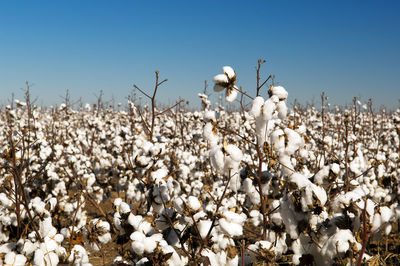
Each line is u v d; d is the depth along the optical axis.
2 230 2.69
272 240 2.14
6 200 2.95
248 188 2.46
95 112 9.85
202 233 1.78
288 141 1.84
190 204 1.75
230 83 1.84
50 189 4.48
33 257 1.92
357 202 1.67
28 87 6.04
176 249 1.73
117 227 2.05
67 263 2.19
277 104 1.90
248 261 1.92
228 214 1.66
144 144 2.73
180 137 6.80
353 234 1.68
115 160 4.86
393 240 3.57
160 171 2.22
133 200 4.66
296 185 1.64
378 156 4.30
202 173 5.15
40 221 2.40
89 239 2.28
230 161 1.67
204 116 1.90
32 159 4.54
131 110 8.60
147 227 1.90
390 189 4.06
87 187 4.60
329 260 1.61
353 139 4.25
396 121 6.35
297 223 1.67
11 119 6.99
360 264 1.64
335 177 1.78
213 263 1.73
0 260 1.88
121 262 1.95
